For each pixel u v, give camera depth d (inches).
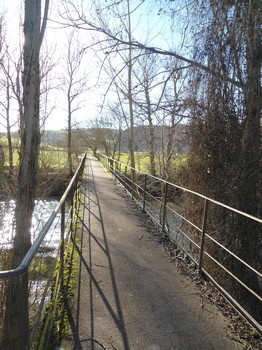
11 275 61.1
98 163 1357.0
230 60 214.5
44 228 95.7
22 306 82.3
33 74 115.1
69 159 789.9
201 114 242.7
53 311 134.6
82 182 617.0
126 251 230.5
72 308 145.9
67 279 175.3
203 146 240.1
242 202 210.4
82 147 1689.2
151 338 126.6
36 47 115.0
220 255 215.9
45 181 474.3
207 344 124.6
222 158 228.1
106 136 1493.6
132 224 312.5
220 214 220.5
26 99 115.3
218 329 135.2
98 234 269.1
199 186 246.1
